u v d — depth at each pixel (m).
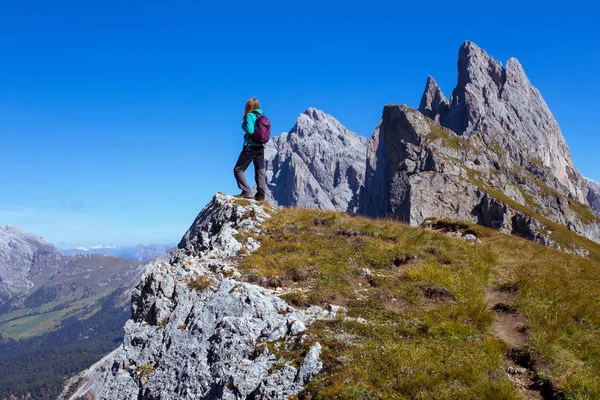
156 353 12.52
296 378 9.39
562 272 16.97
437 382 8.87
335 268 14.99
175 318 12.88
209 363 10.79
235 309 11.84
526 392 9.34
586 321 12.59
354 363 9.36
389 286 13.96
